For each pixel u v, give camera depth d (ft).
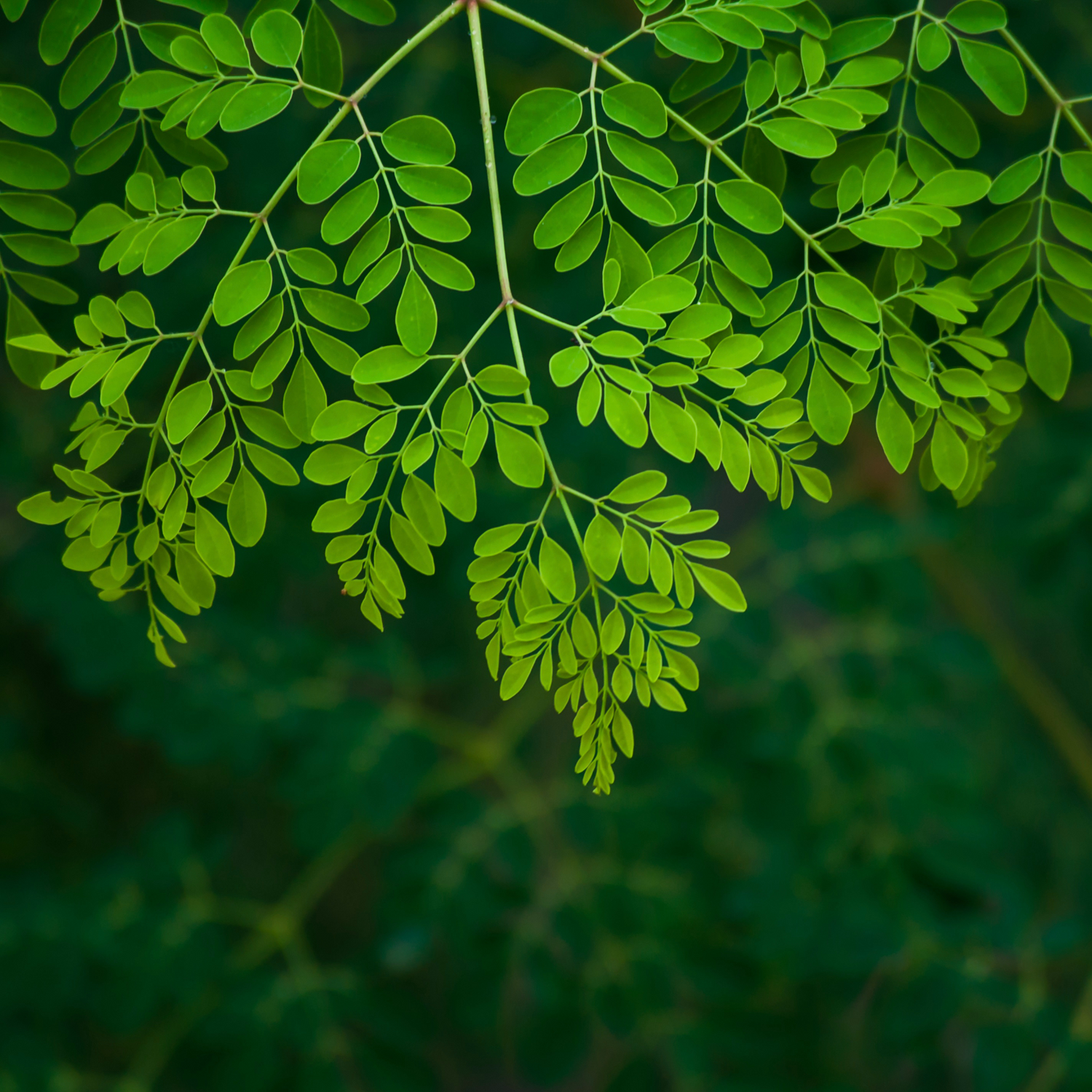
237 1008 6.27
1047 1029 5.99
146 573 3.91
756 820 6.27
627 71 5.23
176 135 3.99
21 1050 6.15
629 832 6.50
